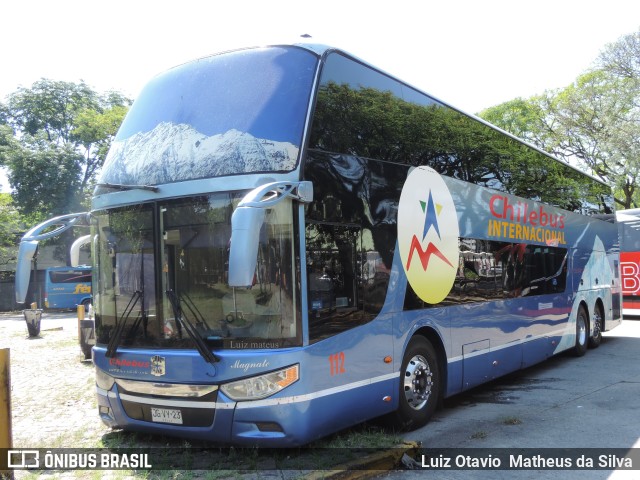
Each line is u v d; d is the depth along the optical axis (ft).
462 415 25.21
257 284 16.99
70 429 22.21
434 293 23.93
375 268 20.39
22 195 123.03
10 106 135.54
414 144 23.88
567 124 104.63
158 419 18.03
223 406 16.75
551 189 38.50
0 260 124.47
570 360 40.60
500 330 29.55
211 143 18.48
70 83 139.64
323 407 17.43
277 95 18.53
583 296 42.86
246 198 15.29
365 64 21.52
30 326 59.26
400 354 21.35
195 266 17.76
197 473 17.08
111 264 19.76
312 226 17.65
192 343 17.56
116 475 17.16
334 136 19.21
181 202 18.20
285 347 16.70
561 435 21.71
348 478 16.75
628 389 29.84
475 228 28.09
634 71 98.32
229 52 20.27
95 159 131.13
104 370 19.52
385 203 21.39
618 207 118.62
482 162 29.58
